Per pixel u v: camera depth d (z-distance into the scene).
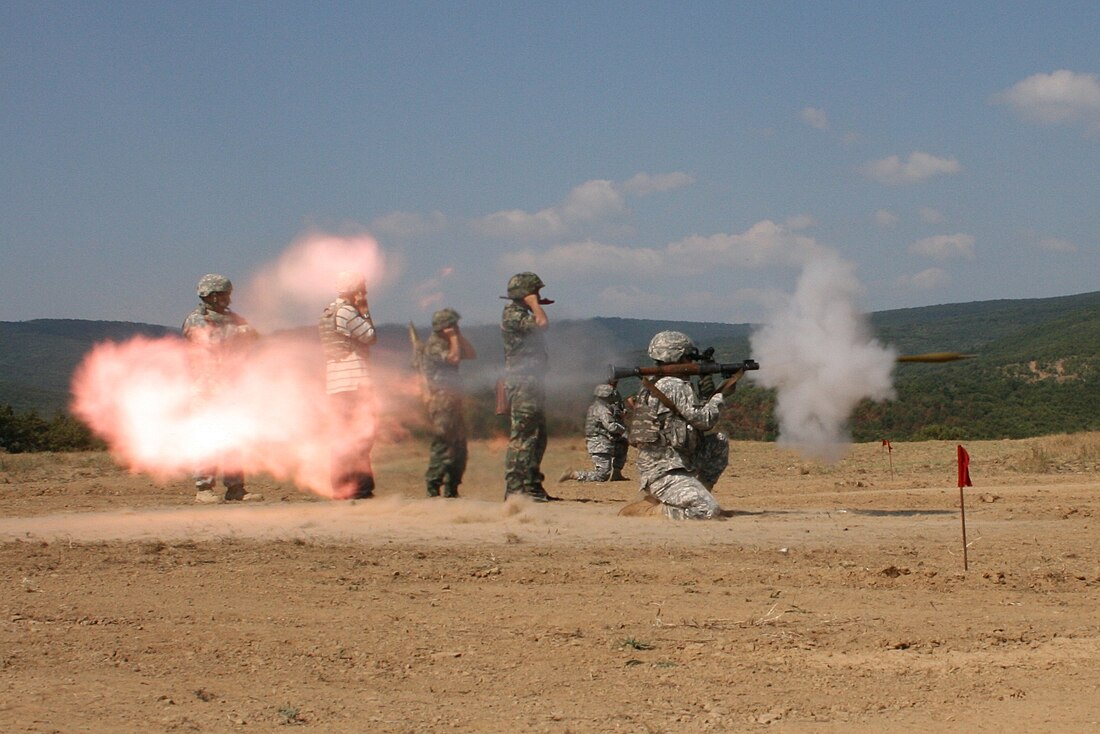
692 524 13.79
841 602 9.39
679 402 14.21
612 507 15.84
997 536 13.02
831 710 6.57
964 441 32.31
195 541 12.49
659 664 7.53
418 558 11.36
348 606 9.17
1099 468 24.61
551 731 6.19
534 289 16.09
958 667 7.46
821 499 18.09
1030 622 8.71
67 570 10.59
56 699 6.62
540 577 10.34
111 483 21.88
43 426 41.53
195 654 7.73
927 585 10.05
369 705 6.63
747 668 7.44
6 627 8.40
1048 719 6.36
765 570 10.72
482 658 7.67
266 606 9.15
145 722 6.23
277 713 6.44
